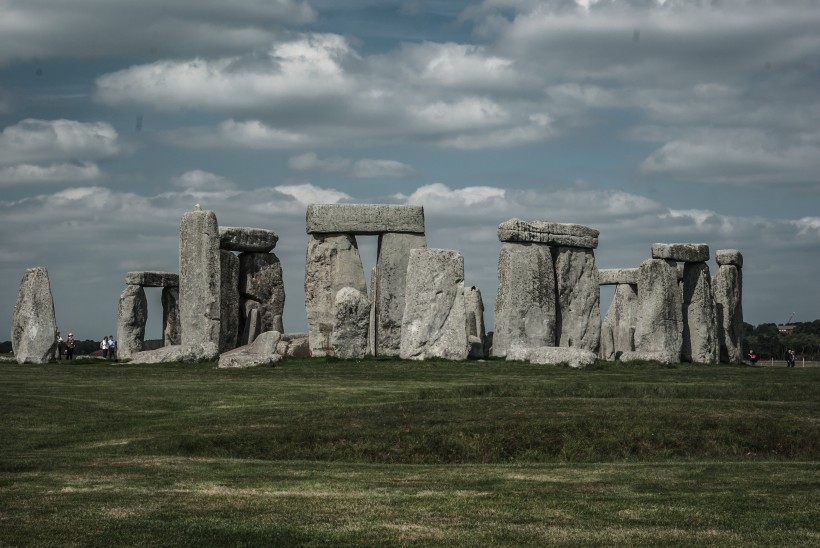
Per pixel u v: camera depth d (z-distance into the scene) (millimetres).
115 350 61062
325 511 17812
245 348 44938
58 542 15961
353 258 49250
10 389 32938
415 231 49094
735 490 19375
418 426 25344
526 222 48375
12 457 22891
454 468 22156
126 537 16203
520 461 23922
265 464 22297
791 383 35844
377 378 37000
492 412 26922
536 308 47906
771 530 16625
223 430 25781
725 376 39625
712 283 57719
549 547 15844
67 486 19594
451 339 43906
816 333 113188
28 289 45500
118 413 29047
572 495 19047
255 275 50969
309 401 31172
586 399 29531
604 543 16000
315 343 48219
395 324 48094
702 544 15930
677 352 52219
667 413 26625
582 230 50844
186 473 20953
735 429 25516
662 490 19453
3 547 15703
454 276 44375
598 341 50938
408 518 17375
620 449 24547
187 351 41938
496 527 16859
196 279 46188
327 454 24000
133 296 54344
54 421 27781
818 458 24391
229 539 16156
